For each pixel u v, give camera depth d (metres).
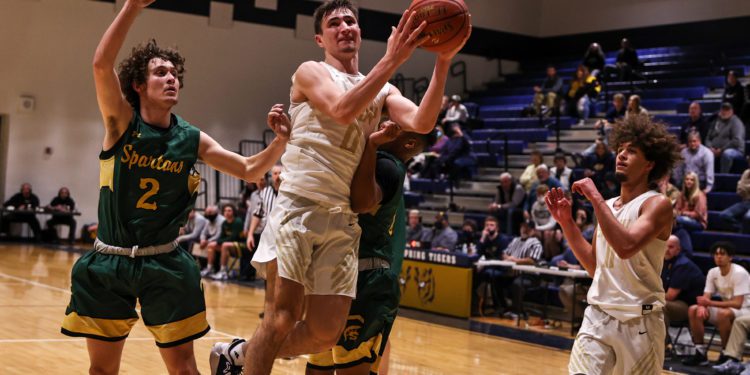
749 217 10.48
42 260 12.94
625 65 15.94
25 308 8.30
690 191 10.78
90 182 16.86
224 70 17.75
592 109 16.02
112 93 3.45
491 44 20.38
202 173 17.69
